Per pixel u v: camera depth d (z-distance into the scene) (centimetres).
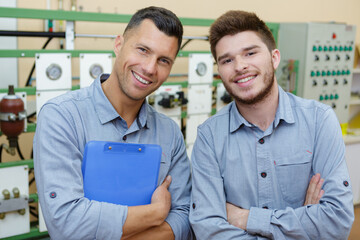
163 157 141
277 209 136
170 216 135
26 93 217
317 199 130
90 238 115
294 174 136
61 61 222
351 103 347
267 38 132
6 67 271
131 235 125
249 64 128
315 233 123
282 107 137
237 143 138
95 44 297
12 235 220
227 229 128
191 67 261
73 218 114
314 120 137
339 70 320
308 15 391
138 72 122
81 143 128
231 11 134
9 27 268
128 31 125
